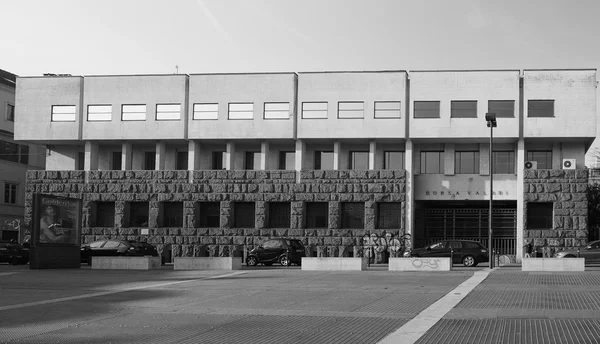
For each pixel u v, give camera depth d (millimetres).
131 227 50500
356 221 47844
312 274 29312
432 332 13258
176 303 18484
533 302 17469
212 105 49000
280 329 13906
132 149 52125
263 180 48500
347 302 18266
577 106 45281
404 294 20062
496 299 18297
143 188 49969
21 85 51312
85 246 42438
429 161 48875
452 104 46625
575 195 45406
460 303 17625
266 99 48250
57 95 50812
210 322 14922
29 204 51469
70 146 53000
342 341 12516
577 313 15141
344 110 47500
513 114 45812
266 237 47969
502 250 47156
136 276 29094
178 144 51375
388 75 47156
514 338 12398
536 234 45469
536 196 45719
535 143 47500
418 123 46688
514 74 45938
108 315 16203
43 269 34625
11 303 18953
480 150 47750
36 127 50844
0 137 63219
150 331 13773
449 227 48250
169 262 49031
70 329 14133
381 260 46188
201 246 48656
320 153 49812
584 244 43906
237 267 34594
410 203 46781
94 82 50594
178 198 49438
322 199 47656
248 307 17500
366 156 49312
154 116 49625
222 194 48875
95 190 50594
